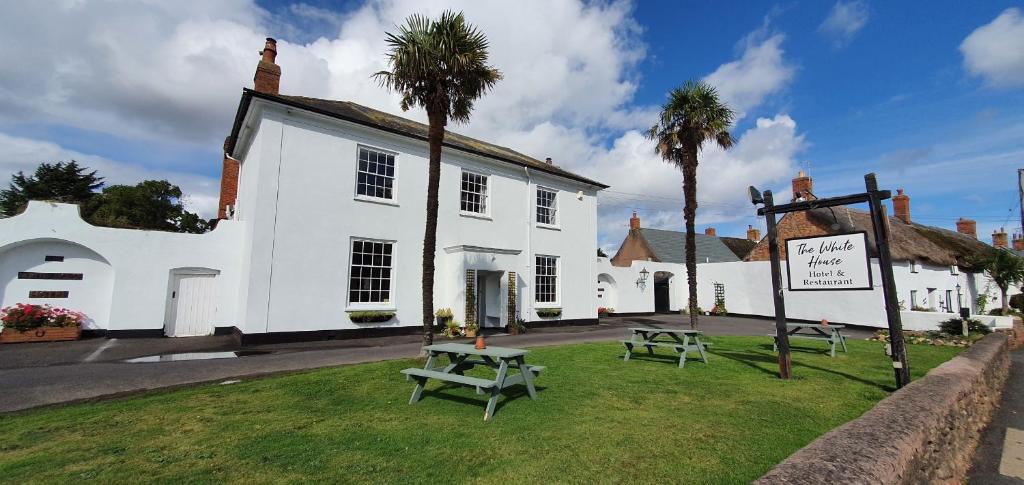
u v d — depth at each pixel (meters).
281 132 13.70
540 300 20.36
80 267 13.12
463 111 10.61
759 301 27.98
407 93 10.27
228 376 7.81
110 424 5.20
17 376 7.72
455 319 16.14
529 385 6.29
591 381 7.54
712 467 3.97
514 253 18.06
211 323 14.48
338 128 14.82
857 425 3.22
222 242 14.58
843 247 7.64
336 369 8.37
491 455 4.24
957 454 4.40
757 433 4.89
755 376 8.16
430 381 7.41
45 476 3.80
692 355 10.68
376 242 15.44
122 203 33.78
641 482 3.67
